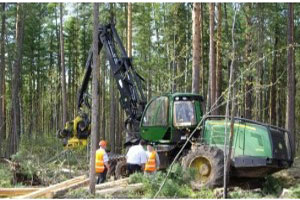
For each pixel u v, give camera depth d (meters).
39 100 35.84
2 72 22.02
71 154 18.08
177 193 10.70
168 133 13.38
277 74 29.83
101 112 32.78
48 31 37.19
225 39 22.53
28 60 35.00
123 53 14.90
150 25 30.86
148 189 10.82
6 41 24.64
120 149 26.78
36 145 20.67
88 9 30.61
